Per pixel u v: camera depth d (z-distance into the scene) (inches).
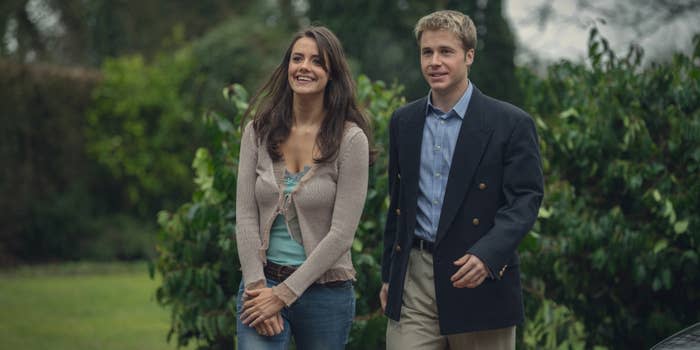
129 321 511.5
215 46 933.8
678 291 296.8
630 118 297.1
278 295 193.6
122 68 896.9
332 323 203.6
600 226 293.0
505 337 211.8
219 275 269.3
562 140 307.7
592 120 303.6
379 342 267.9
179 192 924.6
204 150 278.4
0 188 806.5
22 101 820.0
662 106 297.6
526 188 202.7
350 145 201.8
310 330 203.2
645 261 287.6
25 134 821.9
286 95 208.8
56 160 848.3
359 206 201.3
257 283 197.0
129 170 880.9
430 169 213.3
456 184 207.8
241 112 276.5
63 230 844.6
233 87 285.7
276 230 201.5
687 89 290.7
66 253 850.8
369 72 952.9
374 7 959.6
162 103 896.9
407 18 967.0
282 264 199.6
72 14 1366.9
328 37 205.8
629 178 291.4
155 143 895.7
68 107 855.7
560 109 333.7
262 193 201.3
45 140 839.1
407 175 216.1
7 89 810.2
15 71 816.3
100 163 877.2
